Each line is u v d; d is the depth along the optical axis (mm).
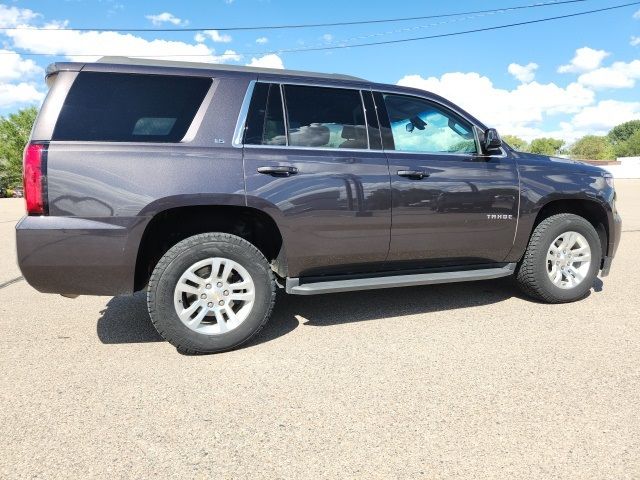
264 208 3141
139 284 3166
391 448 2066
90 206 2844
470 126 3918
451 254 3781
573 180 4086
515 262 4066
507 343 3242
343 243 3395
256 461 1993
